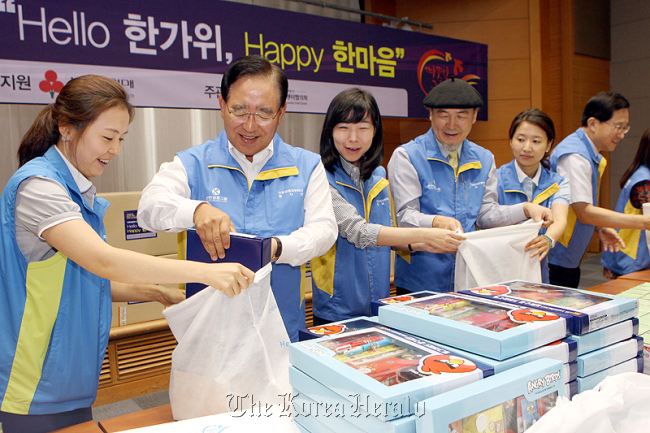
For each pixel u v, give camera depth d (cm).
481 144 446
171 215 92
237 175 115
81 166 96
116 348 218
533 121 186
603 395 67
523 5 432
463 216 165
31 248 92
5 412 94
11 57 233
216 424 66
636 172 228
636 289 141
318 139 392
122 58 261
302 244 101
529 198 199
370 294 149
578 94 482
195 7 280
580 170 202
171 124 319
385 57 362
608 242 220
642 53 507
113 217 200
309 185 119
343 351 70
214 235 83
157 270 76
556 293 97
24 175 86
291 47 319
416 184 162
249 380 78
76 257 79
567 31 469
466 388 58
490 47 438
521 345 69
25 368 94
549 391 66
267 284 82
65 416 102
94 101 88
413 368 63
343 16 404
